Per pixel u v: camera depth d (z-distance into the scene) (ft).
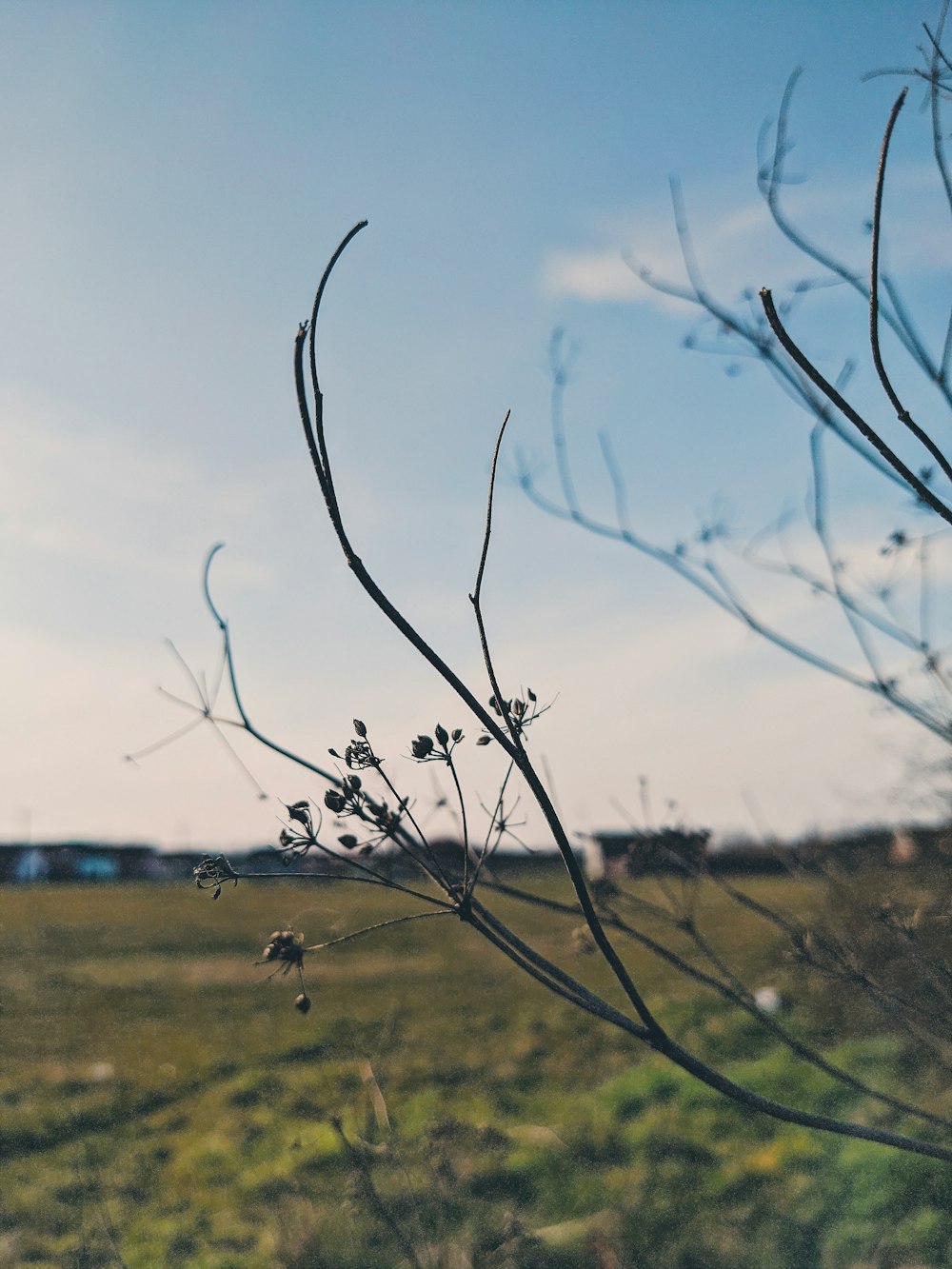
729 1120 22.67
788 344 5.43
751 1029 28.76
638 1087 25.76
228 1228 19.95
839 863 12.05
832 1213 17.42
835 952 9.64
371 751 6.58
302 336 5.80
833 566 9.81
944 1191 16.94
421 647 5.78
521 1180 19.88
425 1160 18.43
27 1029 43.55
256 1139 25.84
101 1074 34.94
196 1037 40.70
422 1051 35.37
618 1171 20.63
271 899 91.30
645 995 38.29
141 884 140.97
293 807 6.60
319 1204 18.99
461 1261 15.37
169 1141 26.89
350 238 5.83
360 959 59.67
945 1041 9.09
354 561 5.80
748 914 38.17
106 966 61.31
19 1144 27.50
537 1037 36.14
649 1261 16.67
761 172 7.94
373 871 6.55
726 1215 18.15
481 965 55.98
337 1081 31.37
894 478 7.51
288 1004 47.42
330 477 5.80
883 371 5.47
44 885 143.33
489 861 7.92
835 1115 21.50
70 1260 19.33
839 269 7.75
